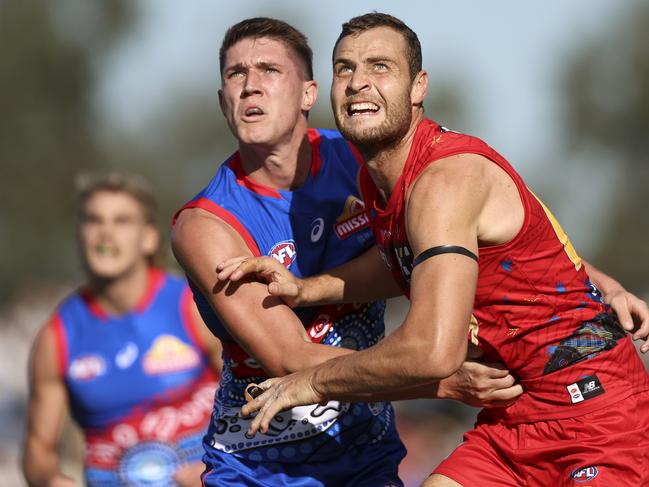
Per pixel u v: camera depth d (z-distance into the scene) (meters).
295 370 16.38
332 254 17.97
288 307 16.94
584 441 15.92
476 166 15.27
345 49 15.88
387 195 16.19
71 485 23.97
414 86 15.95
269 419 15.63
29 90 110.75
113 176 23.98
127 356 23.45
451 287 14.52
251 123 17.20
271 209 17.67
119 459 23.53
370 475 18.09
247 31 17.50
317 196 17.81
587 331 16.03
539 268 15.70
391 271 16.75
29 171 109.94
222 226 17.33
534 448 16.27
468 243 14.82
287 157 17.56
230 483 17.84
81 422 23.81
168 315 23.58
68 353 23.59
